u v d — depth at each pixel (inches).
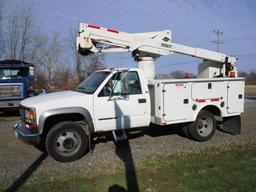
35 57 1370.6
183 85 258.7
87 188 162.6
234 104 290.2
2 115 507.2
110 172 189.6
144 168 195.2
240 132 303.6
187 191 154.5
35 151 254.4
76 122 226.7
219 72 340.8
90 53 282.5
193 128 268.8
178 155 224.4
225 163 198.8
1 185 171.2
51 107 215.5
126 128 244.7
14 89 458.9
